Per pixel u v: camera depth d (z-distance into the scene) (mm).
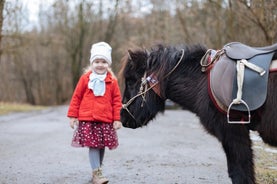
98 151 5590
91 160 5555
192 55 4340
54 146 8812
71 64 39438
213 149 8523
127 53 4672
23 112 20516
